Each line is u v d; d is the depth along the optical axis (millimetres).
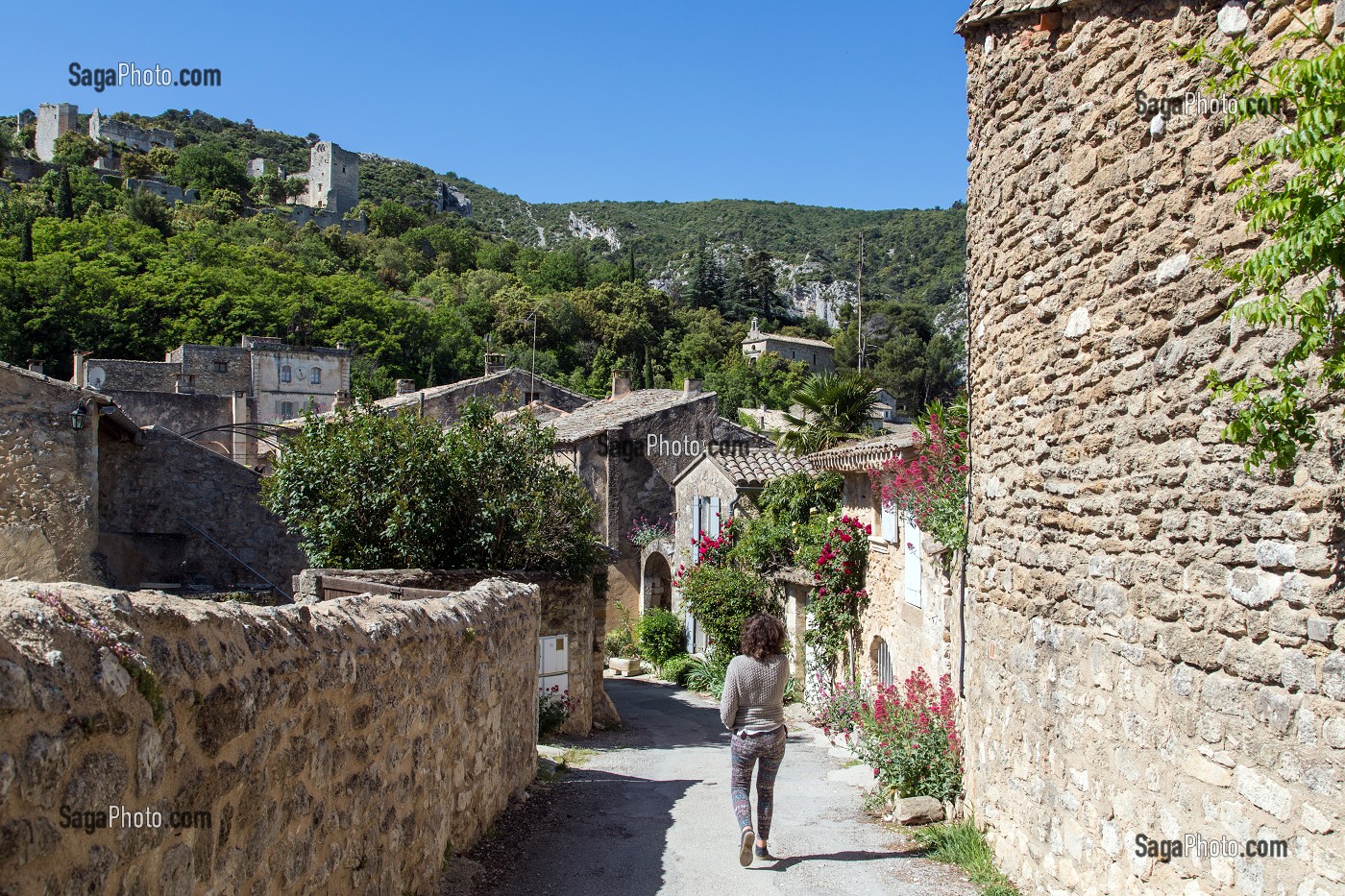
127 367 51812
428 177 177875
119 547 16375
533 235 185875
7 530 13078
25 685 2160
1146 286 4586
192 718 2908
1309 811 3439
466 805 6449
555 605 14422
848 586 14758
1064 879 5309
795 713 17703
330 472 13344
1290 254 3219
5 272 59781
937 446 9531
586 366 81000
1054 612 5543
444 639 5867
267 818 3408
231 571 17172
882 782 8680
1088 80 5156
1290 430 3434
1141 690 4555
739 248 155375
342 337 68125
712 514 23328
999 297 6469
